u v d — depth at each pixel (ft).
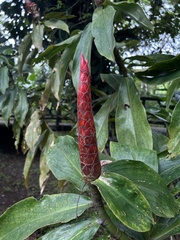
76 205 1.58
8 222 1.54
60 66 2.72
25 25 6.02
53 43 4.59
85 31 2.32
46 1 5.33
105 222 1.42
